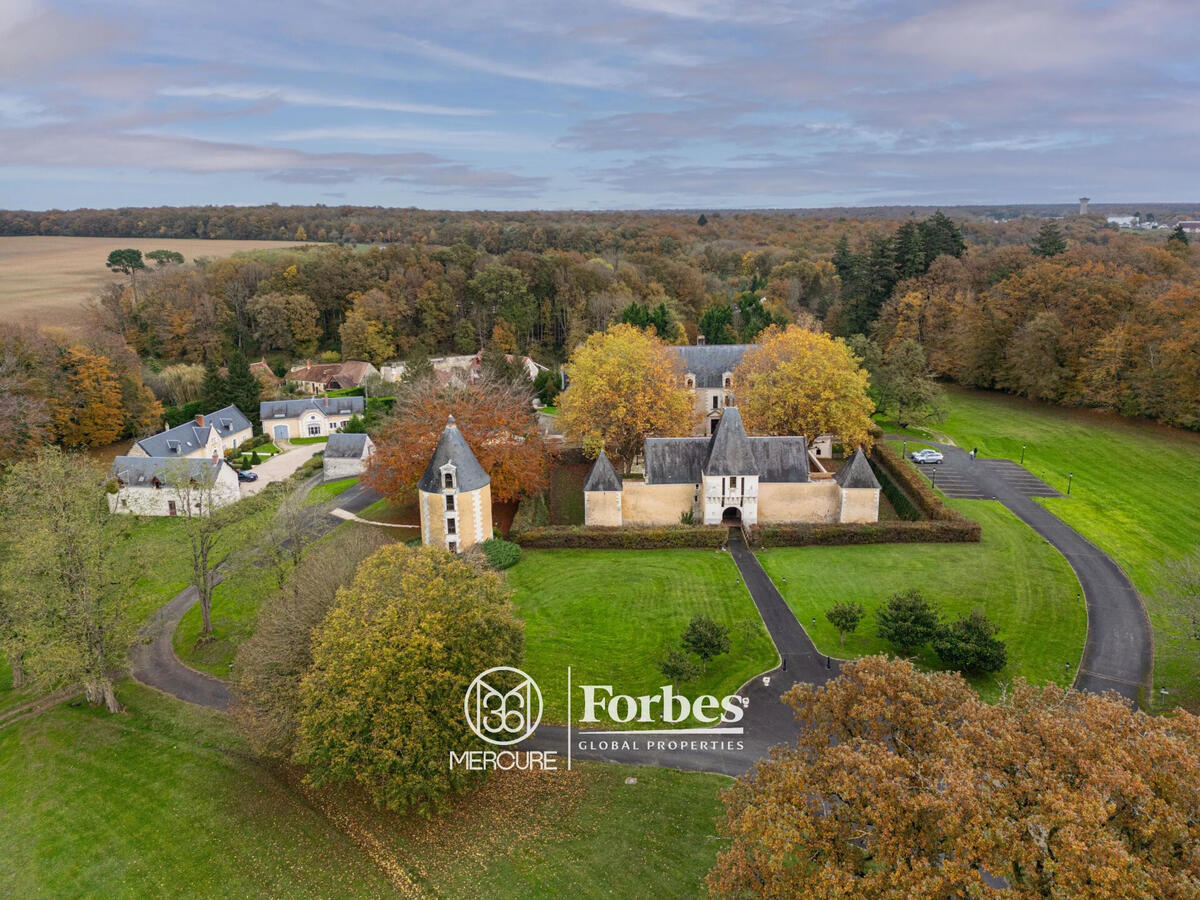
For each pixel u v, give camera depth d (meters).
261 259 174.62
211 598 58.81
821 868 22.77
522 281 162.62
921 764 23.59
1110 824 21.05
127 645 47.38
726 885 24.50
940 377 126.25
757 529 64.94
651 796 36.16
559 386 122.69
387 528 70.81
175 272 159.88
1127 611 51.16
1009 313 109.81
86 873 33.47
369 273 167.00
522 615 53.34
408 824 35.25
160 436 90.62
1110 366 95.19
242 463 95.19
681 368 94.44
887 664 28.45
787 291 164.75
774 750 28.47
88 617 43.91
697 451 69.81
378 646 33.91
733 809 27.33
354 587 38.88
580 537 65.31
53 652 42.16
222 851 34.28
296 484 79.00
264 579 53.41
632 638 50.25
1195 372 86.06
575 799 36.16
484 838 34.03
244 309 157.62
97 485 52.38
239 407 113.31
